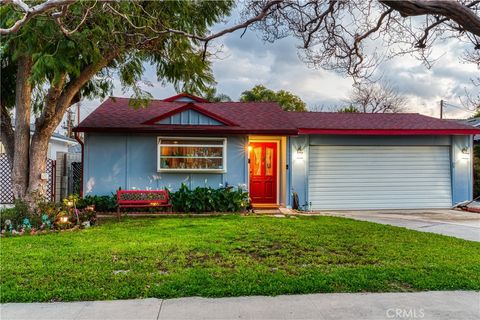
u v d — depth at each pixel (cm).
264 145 1352
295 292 451
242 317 382
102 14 733
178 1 893
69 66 764
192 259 589
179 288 455
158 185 1204
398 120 1484
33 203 909
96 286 461
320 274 512
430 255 624
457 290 466
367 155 1401
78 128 1130
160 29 865
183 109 1196
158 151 1177
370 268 543
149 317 381
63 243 690
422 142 1412
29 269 520
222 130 1178
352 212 1323
